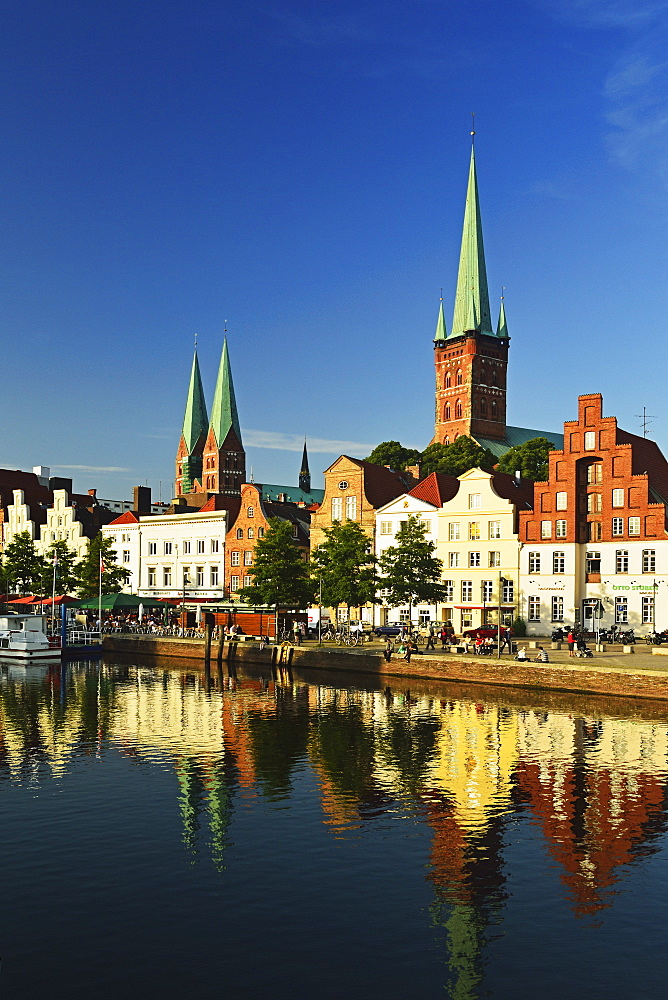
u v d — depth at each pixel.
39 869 27.00
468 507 94.38
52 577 122.94
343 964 21.16
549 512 89.75
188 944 22.14
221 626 95.62
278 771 38.84
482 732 47.00
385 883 25.98
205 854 28.31
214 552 118.44
